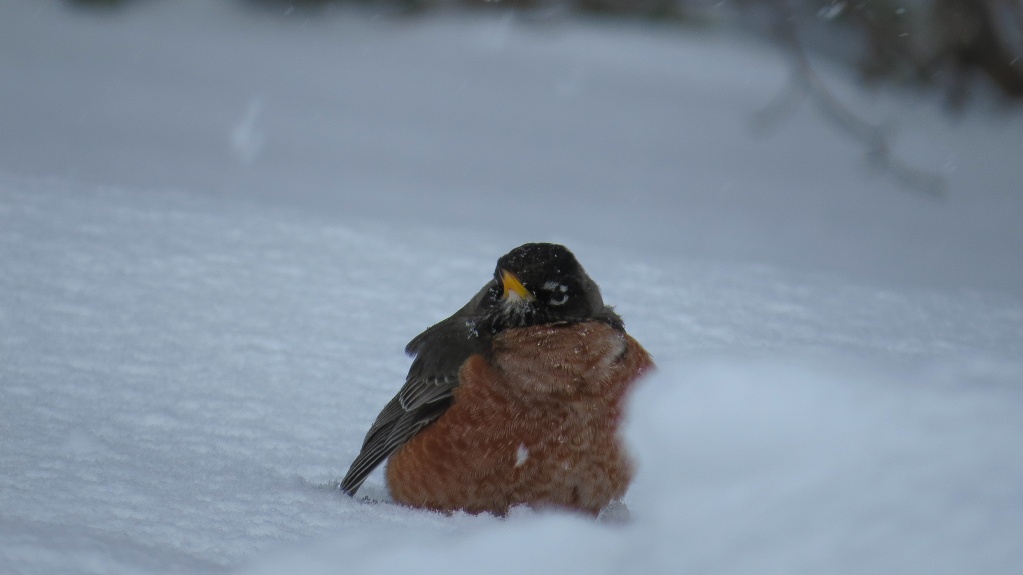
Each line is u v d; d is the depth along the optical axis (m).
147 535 5.29
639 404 4.33
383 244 14.99
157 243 13.78
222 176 25.95
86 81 42.12
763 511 3.84
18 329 10.21
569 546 4.29
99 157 27.22
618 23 56.97
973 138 41.03
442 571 4.35
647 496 4.40
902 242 24.48
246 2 57.09
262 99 41.41
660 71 50.41
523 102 44.47
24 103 36.56
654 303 12.77
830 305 13.48
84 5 55.12
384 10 57.34
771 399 4.07
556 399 6.98
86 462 6.67
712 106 45.50
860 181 35.34
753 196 30.88
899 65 39.12
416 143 35.31
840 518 3.67
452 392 7.14
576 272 7.51
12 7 54.28
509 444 7.00
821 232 25.23
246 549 5.28
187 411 8.66
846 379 4.06
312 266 13.49
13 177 17.08
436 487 7.14
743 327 12.03
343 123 37.88
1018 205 32.28
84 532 5.03
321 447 8.23
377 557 4.46
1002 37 38.97
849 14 36.94
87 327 10.48
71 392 8.73
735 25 56.28
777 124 42.94
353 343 10.87
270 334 10.91
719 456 4.04
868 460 3.79
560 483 7.05
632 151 37.28
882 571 3.46
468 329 7.44
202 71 45.81
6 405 8.16
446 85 46.53
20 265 12.20
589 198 27.83
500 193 27.36
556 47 53.03
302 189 24.94
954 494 3.57
